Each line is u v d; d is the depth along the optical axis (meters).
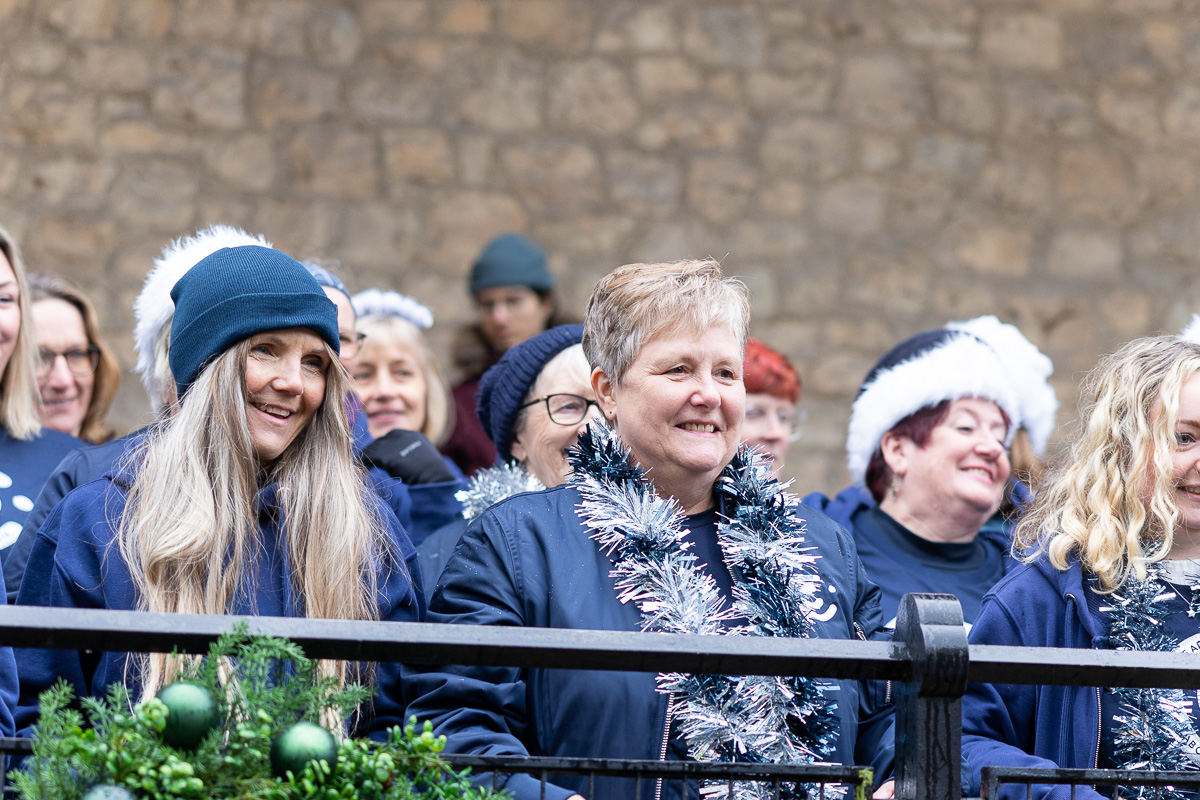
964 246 13.49
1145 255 13.66
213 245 5.45
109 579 3.99
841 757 4.04
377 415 7.30
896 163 13.48
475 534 4.17
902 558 6.10
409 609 4.37
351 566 4.17
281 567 4.18
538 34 13.07
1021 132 13.64
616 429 4.51
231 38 12.55
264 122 12.55
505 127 12.97
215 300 4.25
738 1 13.35
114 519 4.09
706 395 4.22
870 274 13.34
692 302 4.26
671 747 3.89
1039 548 4.64
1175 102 13.79
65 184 12.14
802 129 13.38
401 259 12.66
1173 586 4.53
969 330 7.18
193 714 3.02
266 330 4.22
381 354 7.35
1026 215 13.59
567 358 5.75
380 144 12.73
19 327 5.70
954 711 3.23
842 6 13.48
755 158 13.30
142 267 12.17
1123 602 4.41
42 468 5.64
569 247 12.95
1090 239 13.62
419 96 12.84
